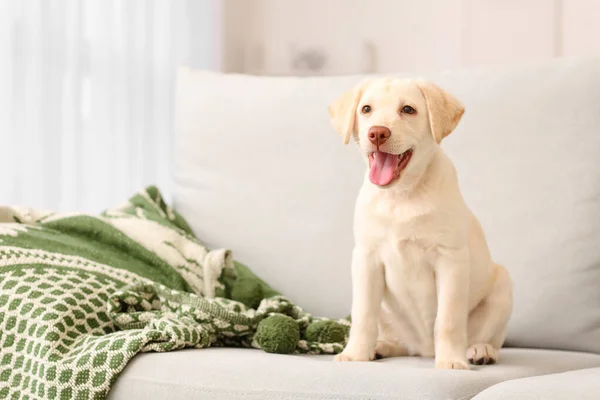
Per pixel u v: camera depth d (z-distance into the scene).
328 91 1.98
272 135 2.00
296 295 1.91
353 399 1.10
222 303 1.67
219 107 2.08
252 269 1.96
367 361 1.36
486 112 1.81
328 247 1.89
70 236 1.82
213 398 1.20
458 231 1.38
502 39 3.10
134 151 2.88
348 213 1.89
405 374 1.13
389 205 1.40
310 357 1.50
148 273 1.81
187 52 3.16
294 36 3.46
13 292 1.50
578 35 2.98
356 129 1.42
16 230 1.68
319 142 1.95
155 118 2.98
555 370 1.41
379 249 1.43
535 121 1.76
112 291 1.60
